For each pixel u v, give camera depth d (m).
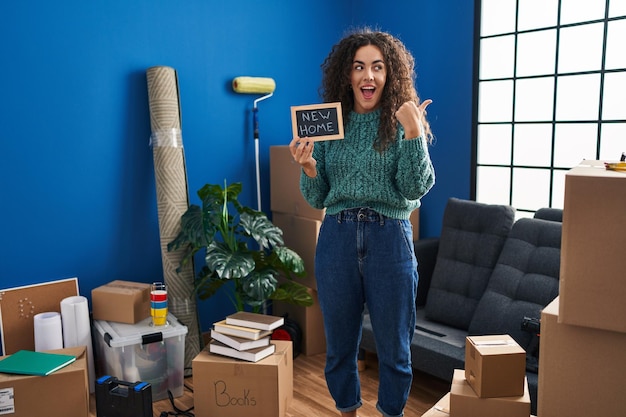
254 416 2.44
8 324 2.77
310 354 3.31
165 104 3.02
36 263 2.87
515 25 3.07
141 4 3.04
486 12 3.19
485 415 1.57
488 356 1.54
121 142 3.06
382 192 1.76
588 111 2.84
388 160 1.75
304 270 3.08
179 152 3.07
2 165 2.74
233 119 3.43
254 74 3.48
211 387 2.46
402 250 1.78
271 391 2.41
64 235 2.94
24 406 2.30
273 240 3.00
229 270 2.78
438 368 2.49
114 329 2.73
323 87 1.94
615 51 2.71
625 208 1.24
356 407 2.01
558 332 1.38
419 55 3.53
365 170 1.77
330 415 2.58
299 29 3.65
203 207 2.93
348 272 1.82
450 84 3.37
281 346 2.59
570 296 1.33
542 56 2.99
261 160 3.58
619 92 2.71
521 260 2.65
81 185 2.96
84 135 2.95
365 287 1.83
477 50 3.20
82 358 2.47
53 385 2.32
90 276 3.03
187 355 3.05
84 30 2.89
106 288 2.86
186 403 2.72
